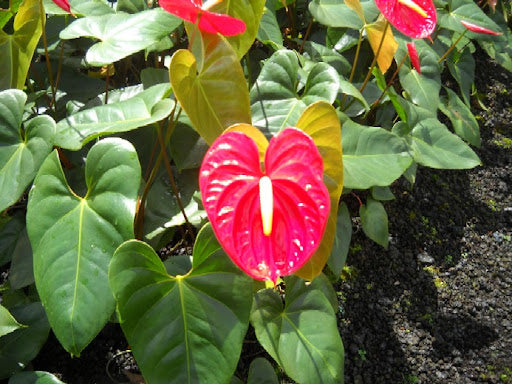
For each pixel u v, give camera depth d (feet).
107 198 2.33
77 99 3.49
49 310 2.20
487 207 4.02
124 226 2.29
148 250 2.26
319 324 2.56
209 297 2.32
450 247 3.75
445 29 4.41
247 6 2.71
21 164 2.49
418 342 3.27
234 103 2.45
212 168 1.96
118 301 2.19
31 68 3.53
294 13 4.22
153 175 2.80
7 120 2.57
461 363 3.21
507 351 3.28
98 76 3.92
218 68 2.40
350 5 3.22
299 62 3.42
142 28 2.73
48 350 2.93
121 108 2.56
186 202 2.99
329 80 2.97
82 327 2.18
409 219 3.84
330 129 2.22
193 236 3.08
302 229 1.98
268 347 2.48
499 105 4.77
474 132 4.01
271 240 1.98
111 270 2.19
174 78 2.23
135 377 2.85
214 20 2.23
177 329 2.27
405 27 2.66
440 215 3.91
